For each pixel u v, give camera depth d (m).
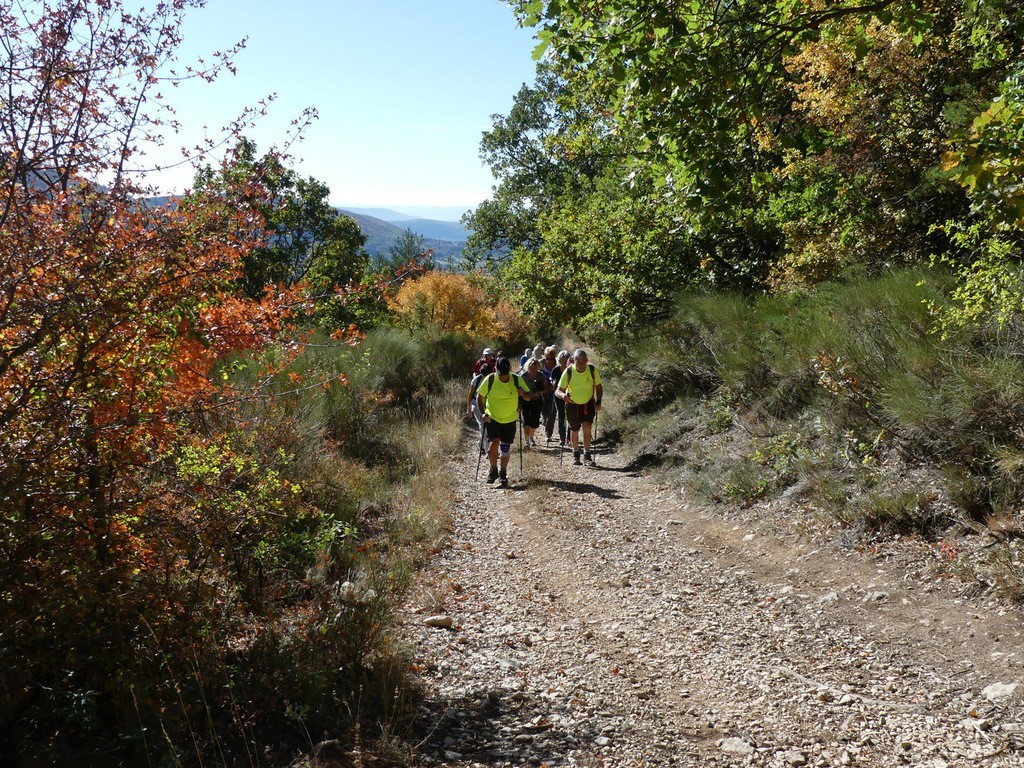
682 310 13.03
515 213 41.19
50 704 3.12
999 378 6.07
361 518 7.73
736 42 5.74
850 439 7.79
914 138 9.61
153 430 3.46
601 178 18.02
